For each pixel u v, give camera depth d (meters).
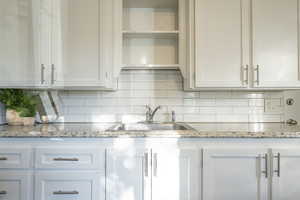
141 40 2.11
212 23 1.75
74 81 1.77
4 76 1.62
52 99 2.01
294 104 2.05
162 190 1.42
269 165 1.43
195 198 1.42
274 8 1.73
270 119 2.07
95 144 1.45
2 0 1.61
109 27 1.79
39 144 1.45
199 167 1.43
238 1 1.74
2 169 1.43
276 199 1.43
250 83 1.74
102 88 1.86
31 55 1.64
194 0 1.76
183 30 1.88
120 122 2.07
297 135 1.43
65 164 1.43
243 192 1.43
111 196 1.43
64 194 1.43
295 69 1.73
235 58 1.75
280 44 1.73
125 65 1.89
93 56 1.78
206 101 2.09
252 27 1.73
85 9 1.77
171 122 2.04
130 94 2.09
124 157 1.42
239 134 1.42
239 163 1.43
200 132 1.44
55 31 1.74
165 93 2.10
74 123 2.02
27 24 1.63
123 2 2.00
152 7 2.10
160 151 1.43
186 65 1.86
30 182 1.43
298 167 1.44
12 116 1.79
